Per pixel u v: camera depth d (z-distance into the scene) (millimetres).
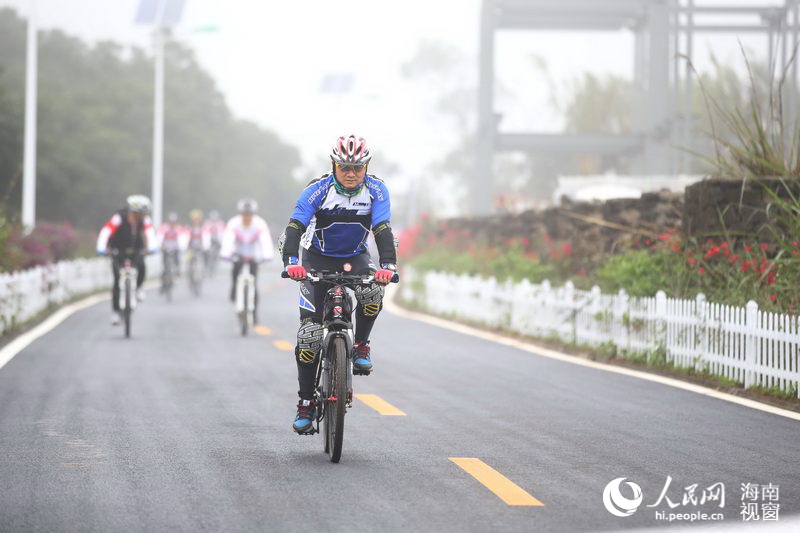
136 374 34156
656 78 97812
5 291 48562
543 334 46906
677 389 31703
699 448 22250
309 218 21375
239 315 49000
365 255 22266
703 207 40188
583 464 20562
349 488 18516
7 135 124750
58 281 68250
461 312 60406
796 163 38469
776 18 86312
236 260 49844
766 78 53219
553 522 16328
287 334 49844
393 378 33812
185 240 79188
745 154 39719
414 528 15945
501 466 20359
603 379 33938
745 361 31781
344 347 20828
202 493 18109
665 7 97625
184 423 25000
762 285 34875
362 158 20609
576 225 55156
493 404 28375
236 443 22578
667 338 36719
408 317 63281
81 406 27375
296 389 30984
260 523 16188
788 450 22094
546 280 48312
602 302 41281
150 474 19531
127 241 47656
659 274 39312
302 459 20984
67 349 41625
